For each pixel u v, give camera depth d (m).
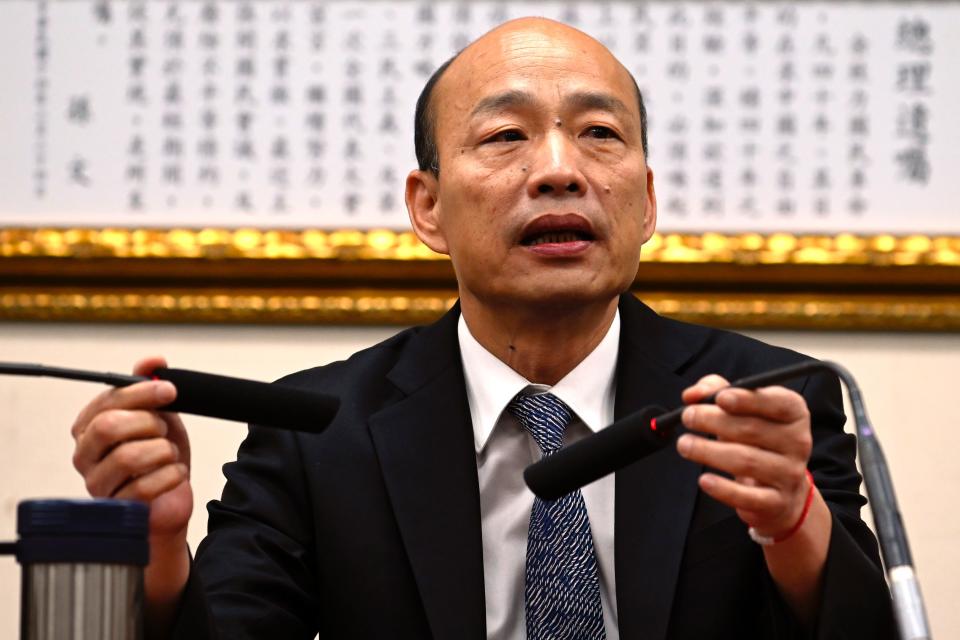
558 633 3.10
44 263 4.55
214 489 4.57
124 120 4.64
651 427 2.56
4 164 4.61
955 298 4.57
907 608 2.06
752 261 4.54
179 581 2.72
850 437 3.36
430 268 4.56
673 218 4.61
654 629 3.00
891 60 4.67
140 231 4.58
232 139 4.64
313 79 4.67
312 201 4.62
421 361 3.51
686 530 3.11
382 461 3.30
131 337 4.60
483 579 3.15
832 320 4.54
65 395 4.60
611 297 3.33
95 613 2.26
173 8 4.68
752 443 2.55
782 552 2.72
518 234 3.27
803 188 4.62
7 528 4.53
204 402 2.65
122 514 2.30
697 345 3.48
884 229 4.61
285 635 3.13
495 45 3.44
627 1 4.70
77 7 4.68
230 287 4.58
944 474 4.55
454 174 3.37
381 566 3.18
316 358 4.60
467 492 3.26
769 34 4.68
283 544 3.25
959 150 4.64
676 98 4.66
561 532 3.16
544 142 3.30
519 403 3.42
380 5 4.70
